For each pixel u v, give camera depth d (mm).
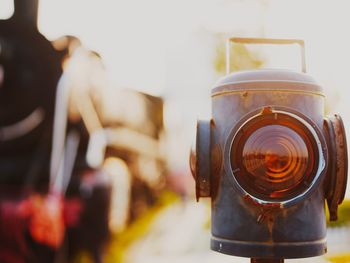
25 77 1532
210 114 869
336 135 793
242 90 798
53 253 1533
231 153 776
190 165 850
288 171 764
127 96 2148
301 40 881
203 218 2658
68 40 1590
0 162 1535
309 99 802
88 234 1595
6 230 1520
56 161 1538
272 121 774
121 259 1821
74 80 1582
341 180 788
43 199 1527
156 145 2410
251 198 758
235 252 792
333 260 1584
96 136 1634
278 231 773
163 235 2273
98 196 1612
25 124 1539
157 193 2426
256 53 3307
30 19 1549
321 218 804
